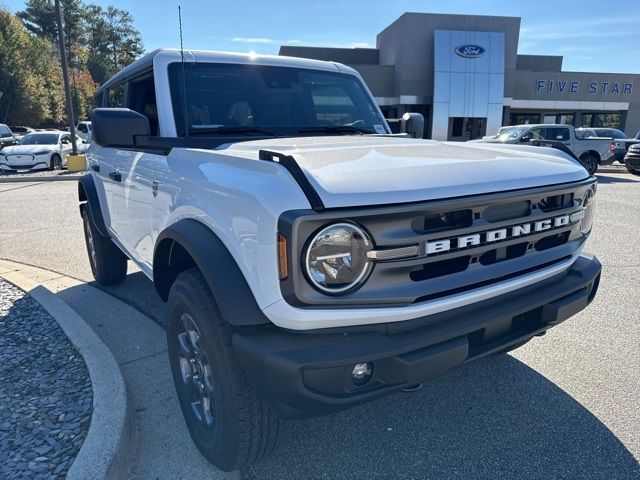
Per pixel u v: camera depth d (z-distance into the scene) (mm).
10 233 7930
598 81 36406
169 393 3238
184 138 3146
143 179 3264
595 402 3152
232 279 2080
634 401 3162
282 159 2062
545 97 36188
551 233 2533
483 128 33375
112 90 4727
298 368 1892
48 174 17172
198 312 2277
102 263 4957
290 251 1861
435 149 2816
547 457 2648
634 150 17375
